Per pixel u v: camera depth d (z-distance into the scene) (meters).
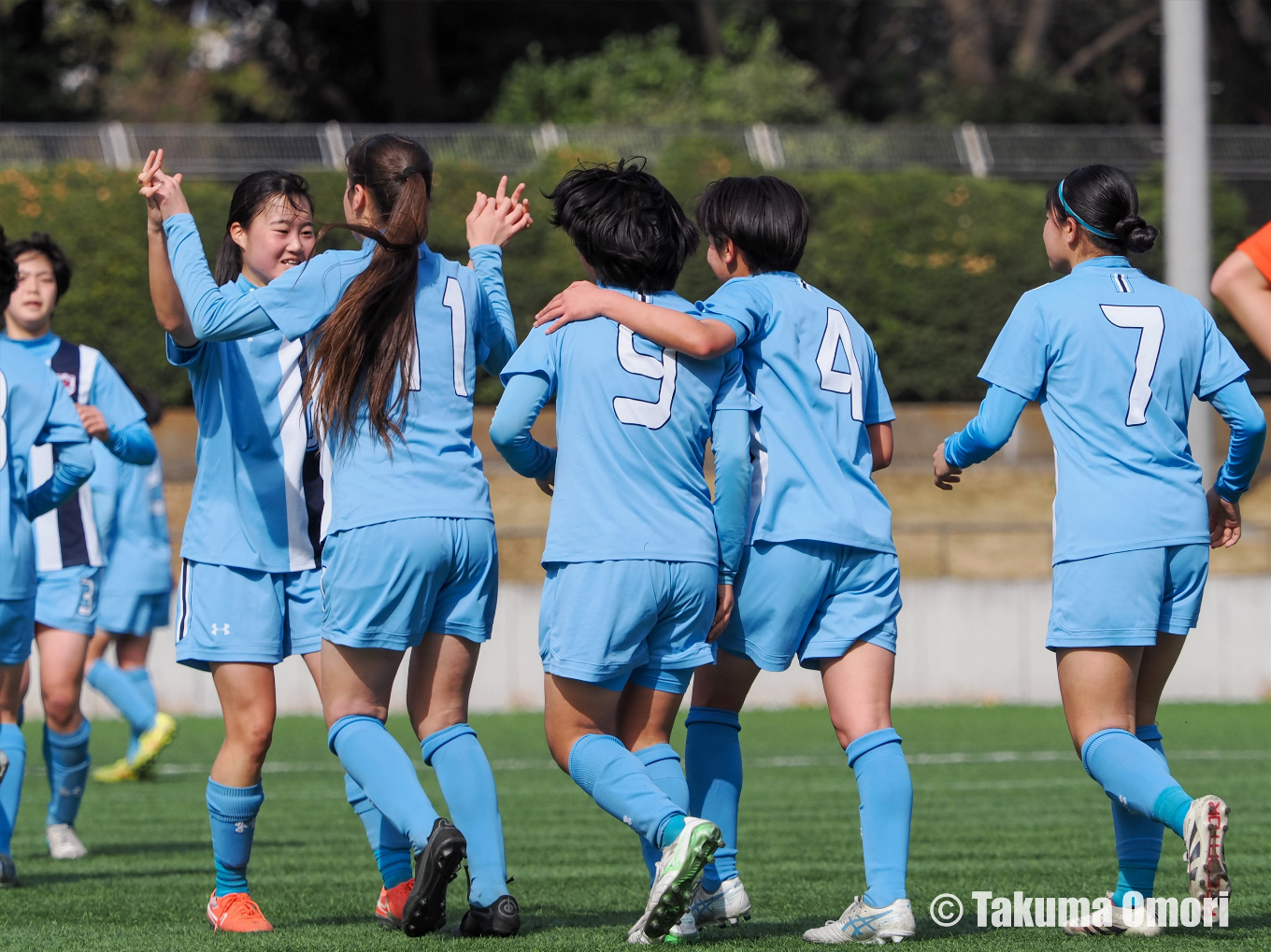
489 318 15.18
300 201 15.47
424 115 111.31
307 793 30.78
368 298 13.76
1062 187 14.78
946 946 13.23
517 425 13.82
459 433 14.19
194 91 112.81
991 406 14.39
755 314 14.00
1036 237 73.44
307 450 15.09
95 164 70.44
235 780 14.94
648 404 13.52
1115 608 13.71
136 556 30.52
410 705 14.40
